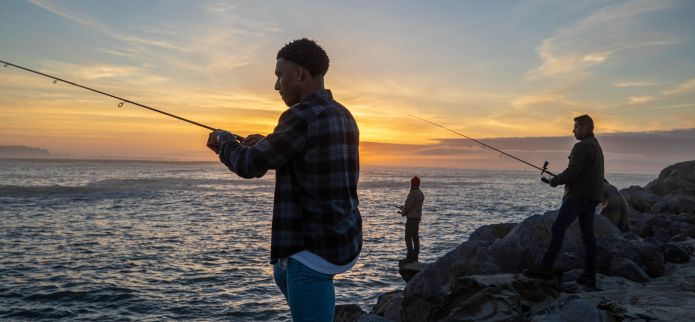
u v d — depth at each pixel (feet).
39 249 74.95
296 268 6.59
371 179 572.10
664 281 20.42
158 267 62.75
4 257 67.62
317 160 6.48
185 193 239.30
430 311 20.27
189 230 101.04
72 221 114.73
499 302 15.60
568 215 18.97
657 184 64.90
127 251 74.49
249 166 6.33
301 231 6.59
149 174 556.10
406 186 375.66
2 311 43.29
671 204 51.19
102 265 63.36
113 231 97.81
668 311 15.23
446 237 89.86
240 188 310.45
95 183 322.34
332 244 6.55
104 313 43.24
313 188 6.49
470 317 15.44
